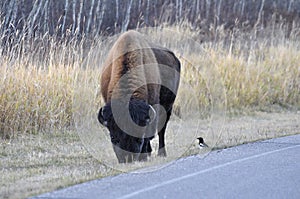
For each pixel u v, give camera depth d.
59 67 29.50
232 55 42.22
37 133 27.44
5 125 26.48
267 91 41.28
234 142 26.27
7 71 27.48
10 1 39.16
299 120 36.28
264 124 33.88
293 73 44.66
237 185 17.08
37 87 27.97
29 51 30.64
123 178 17.81
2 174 19.14
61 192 15.79
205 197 15.52
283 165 20.45
